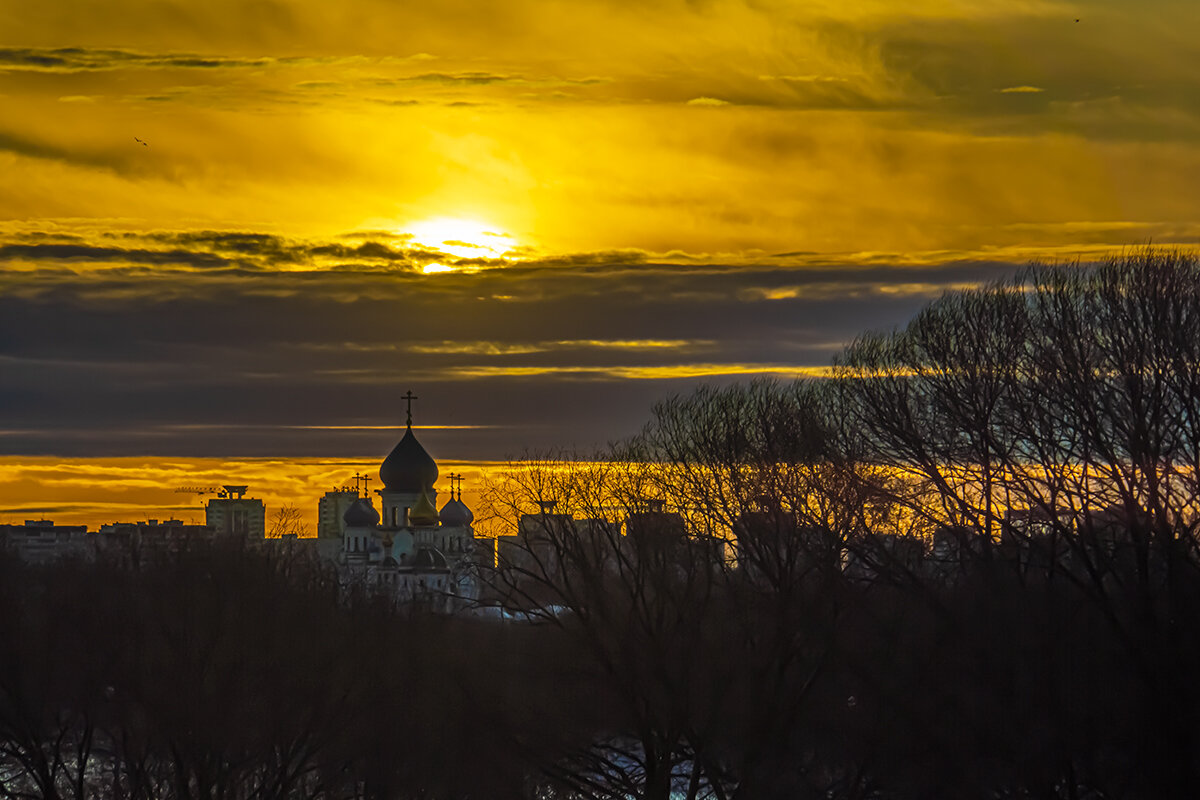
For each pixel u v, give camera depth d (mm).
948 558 199250
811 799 196125
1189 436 184000
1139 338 187750
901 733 177000
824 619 197125
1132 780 161375
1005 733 164875
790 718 198625
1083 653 167000
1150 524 172875
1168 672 162875
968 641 172875
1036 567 185625
